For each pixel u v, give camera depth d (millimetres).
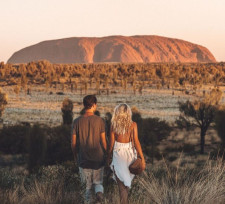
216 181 4215
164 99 120062
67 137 34281
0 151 37938
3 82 163375
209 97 39969
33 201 4793
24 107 101625
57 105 109000
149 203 4367
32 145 26016
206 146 42438
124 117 4852
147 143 37250
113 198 4844
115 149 4898
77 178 5738
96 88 142000
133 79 160375
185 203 4078
